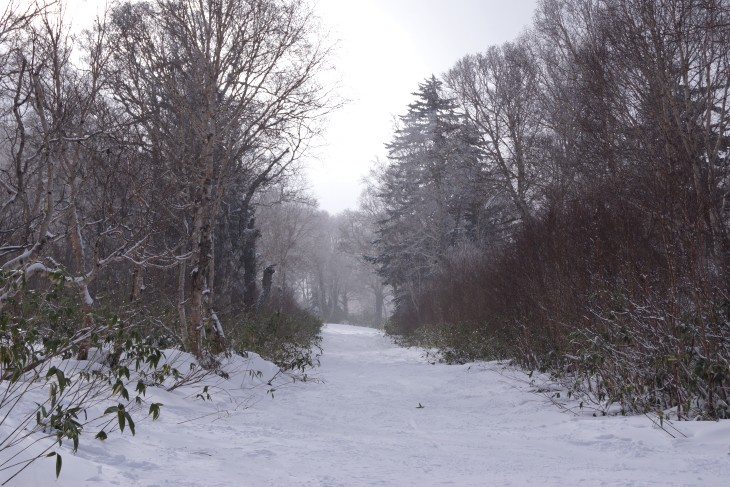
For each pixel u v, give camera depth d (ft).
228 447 17.54
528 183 94.38
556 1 82.99
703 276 24.47
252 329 44.96
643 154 51.21
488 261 68.85
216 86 38.52
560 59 86.69
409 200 140.77
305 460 16.37
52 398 13.20
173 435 18.49
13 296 17.65
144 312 32.04
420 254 133.90
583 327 32.60
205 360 34.53
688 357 21.94
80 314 25.82
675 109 48.65
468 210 123.03
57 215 22.94
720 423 19.01
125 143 26.68
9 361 14.38
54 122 22.33
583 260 36.42
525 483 13.96
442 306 85.92
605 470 15.31
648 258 29.17
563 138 83.97
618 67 56.03
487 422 25.34
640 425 20.92
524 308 46.39
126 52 35.12
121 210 25.68
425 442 20.15
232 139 39.73
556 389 32.07
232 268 69.92
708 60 50.90
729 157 47.14
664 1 49.83
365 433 22.68
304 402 31.96
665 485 13.39
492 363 50.42
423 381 43.34
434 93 147.33
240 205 73.31
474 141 104.73
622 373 25.55
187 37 38.42
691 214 26.66
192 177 37.35
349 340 115.34
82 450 14.60
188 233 37.37
